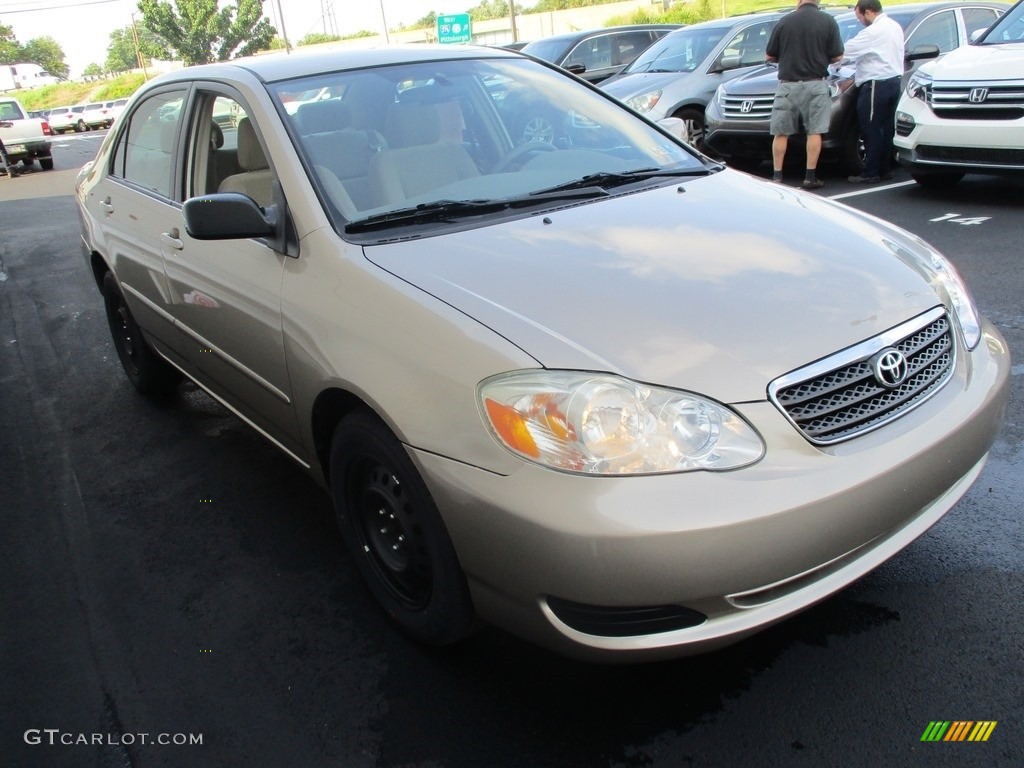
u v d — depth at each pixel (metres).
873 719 2.09
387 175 2.79
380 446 2.20
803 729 2.09
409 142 2.94
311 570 2.92
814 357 2.00
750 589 1.86
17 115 19.55
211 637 2.63
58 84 85.19
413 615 2.40
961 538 2.75
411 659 2.45
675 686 2.26
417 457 2.04
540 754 2.09
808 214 2.74
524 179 2.95
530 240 2.48
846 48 7.93
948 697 2.14
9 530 3.36
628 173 3.06
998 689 2.15
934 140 6.78
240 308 2.79
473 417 1.96
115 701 2.40
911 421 2.10
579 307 2.10
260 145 2.85
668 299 2.13
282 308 2.56
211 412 4.33
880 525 2.00
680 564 1.79
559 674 2.34
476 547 1.97
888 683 2.20
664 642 1.89
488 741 2.14
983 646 2.29
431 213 2.66
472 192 2.83
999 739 2.01
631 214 2.68
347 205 2.65
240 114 3.01
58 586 2.96
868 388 2.07
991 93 6.40
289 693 2.36
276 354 2.62
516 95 3.32
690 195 2.88
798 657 2.32
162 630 2.68
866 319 2.13
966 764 1.95
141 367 4.38
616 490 1.81
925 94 6.90
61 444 4.13
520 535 1.86
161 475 3.70
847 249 2.44
